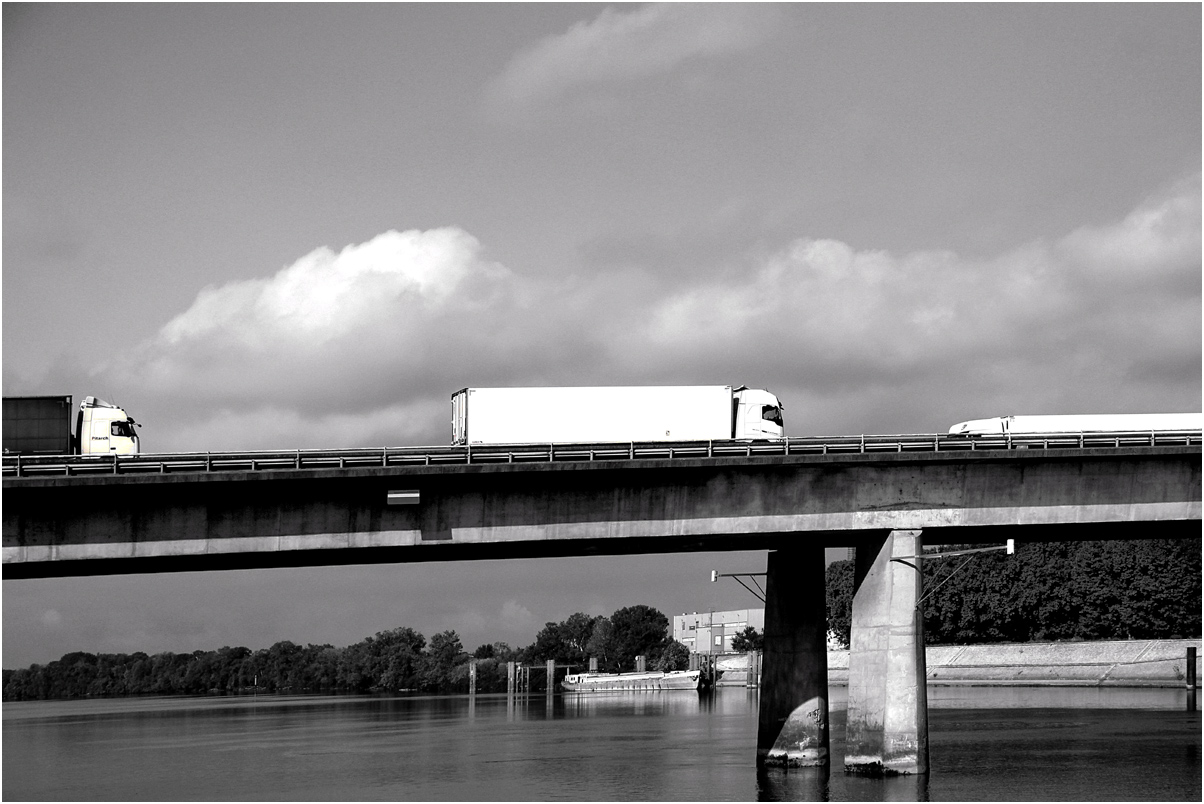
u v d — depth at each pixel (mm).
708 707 170875
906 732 71000
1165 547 167625
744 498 70312
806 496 71000
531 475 67625
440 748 103188
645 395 78938
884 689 71562
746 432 83812
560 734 117750
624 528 69000
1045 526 73188
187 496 64312
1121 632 173750
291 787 74875
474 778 77812
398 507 67000
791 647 78125
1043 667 174875
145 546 63688
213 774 83688
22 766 92250
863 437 71562
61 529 63031
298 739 118875
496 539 67750
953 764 77000
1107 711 120875
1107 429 79000
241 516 64938
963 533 77062
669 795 66812
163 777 82125
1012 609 182875
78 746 114125
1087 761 78188
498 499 68000
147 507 63906
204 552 64250
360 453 65938
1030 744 89000
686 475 69812
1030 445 73875
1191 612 166250
